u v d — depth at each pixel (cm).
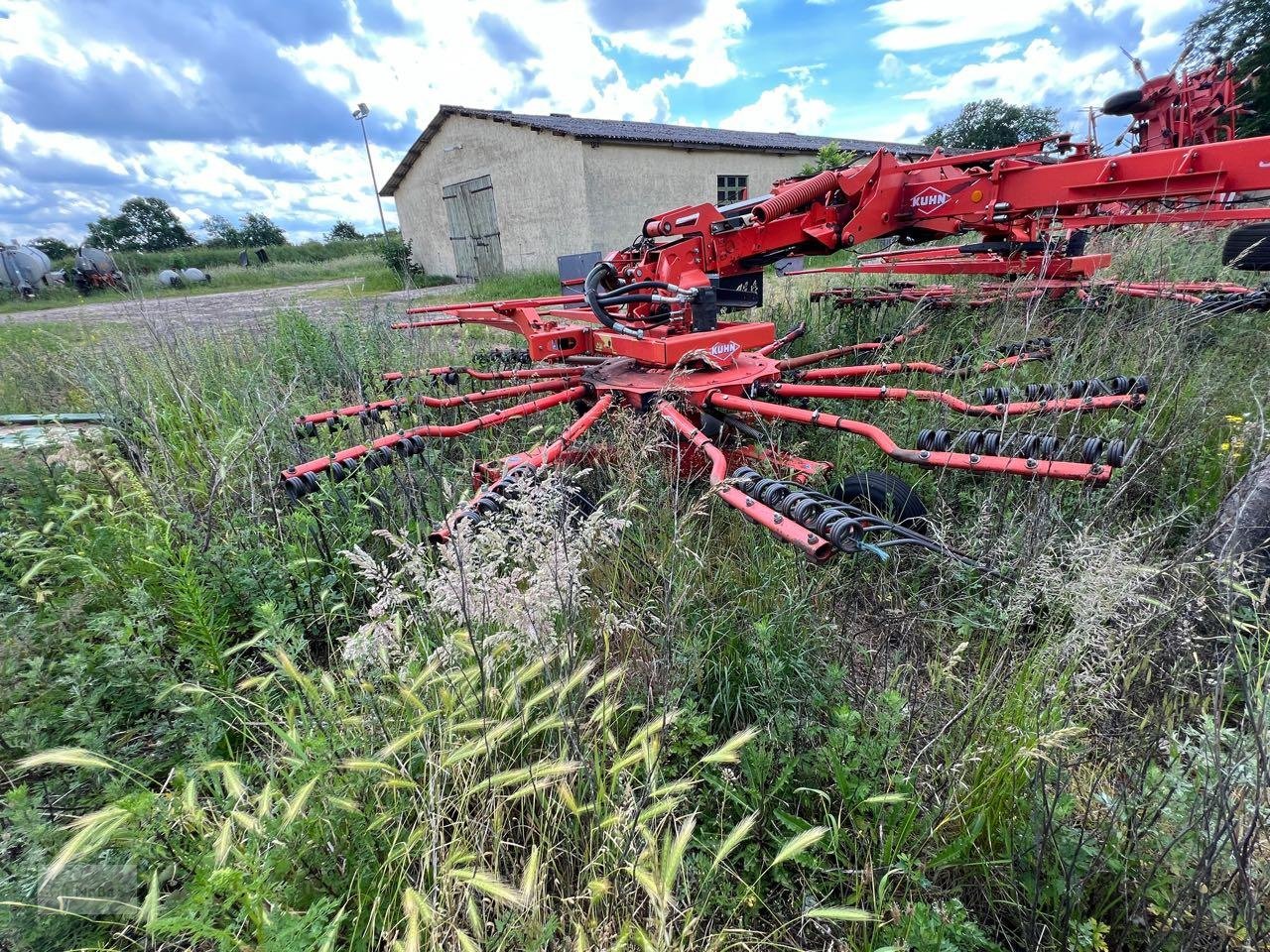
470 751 150
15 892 142
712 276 437
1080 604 183
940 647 235
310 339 644
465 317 519
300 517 282
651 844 139
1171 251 602
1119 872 154
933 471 337
